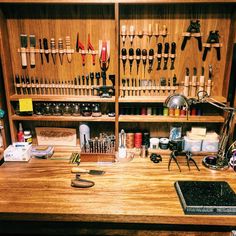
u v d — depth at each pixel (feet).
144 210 5.16
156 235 5.45
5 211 5.13
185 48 7.13
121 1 6.19
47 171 6.57
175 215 5.05
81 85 7.49
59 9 6.91
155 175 6.39
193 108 7.50
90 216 5.10
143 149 7.29
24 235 6.85
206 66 7.25
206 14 6.83
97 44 7.19
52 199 5.48
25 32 7.11
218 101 7.09
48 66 7.39
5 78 7.06
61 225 5.86
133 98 7.27
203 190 5.65
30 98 7.26
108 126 8.00
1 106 7.34
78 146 7.97
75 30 7.08
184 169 6.68
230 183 6.10
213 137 7.48
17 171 6.55
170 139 7.61
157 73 7.36
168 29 6.98
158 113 7.57
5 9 6.90
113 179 6.20
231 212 5.11
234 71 6.88
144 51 7.07
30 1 6.24
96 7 6.86
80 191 5.74
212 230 5.54
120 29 6.98
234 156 6.84
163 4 6.63
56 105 7.58
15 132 7.62
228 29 6.91
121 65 7.28
